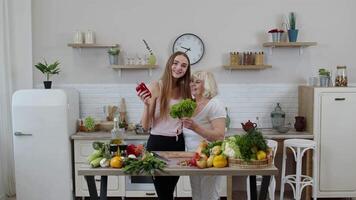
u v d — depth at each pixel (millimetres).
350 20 5676
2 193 5332
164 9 5645
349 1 5656
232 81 5711
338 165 5172
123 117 5621
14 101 4934
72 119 5219
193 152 3338
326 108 5121
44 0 5645
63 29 5668
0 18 5234
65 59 5699
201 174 2891
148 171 2857
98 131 5418
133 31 5664
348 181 5191
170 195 3369
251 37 5664
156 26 5660
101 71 5715
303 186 4887
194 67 5688
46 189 5012
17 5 5512
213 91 3482
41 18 5660
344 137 5148
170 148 3385
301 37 5684
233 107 5699
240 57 5594
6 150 5375
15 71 5551
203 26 5656
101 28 5664
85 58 5699
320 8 5660
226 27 5660
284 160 4992
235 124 5695
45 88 5191
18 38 5535
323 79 5348
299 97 5664
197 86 3457
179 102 3191
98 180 5148
